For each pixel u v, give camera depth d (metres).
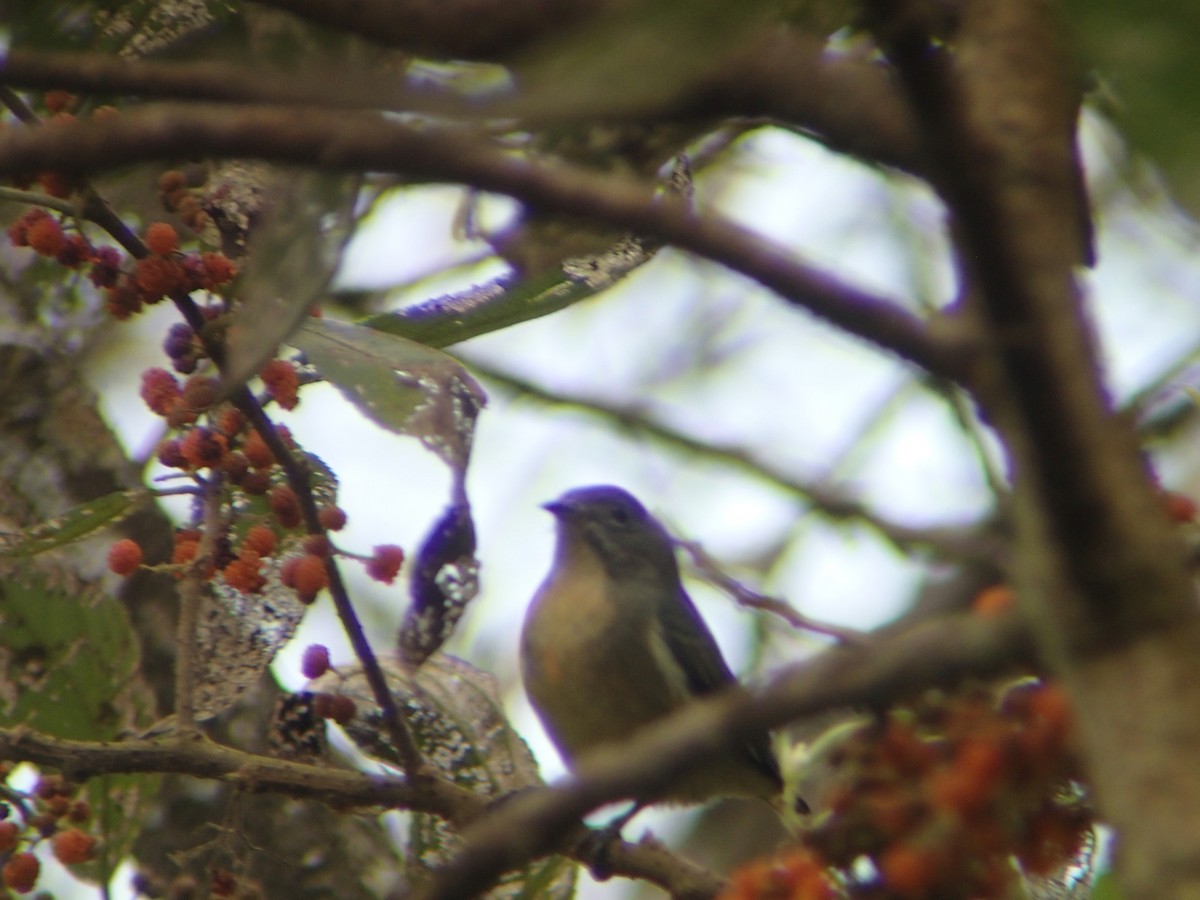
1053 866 5.13
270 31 5.65
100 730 8.09
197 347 7.09
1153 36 2.39
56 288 11.08
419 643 7.12
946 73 2.52
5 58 3.21
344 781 7.67
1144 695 2.80
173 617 10.70
